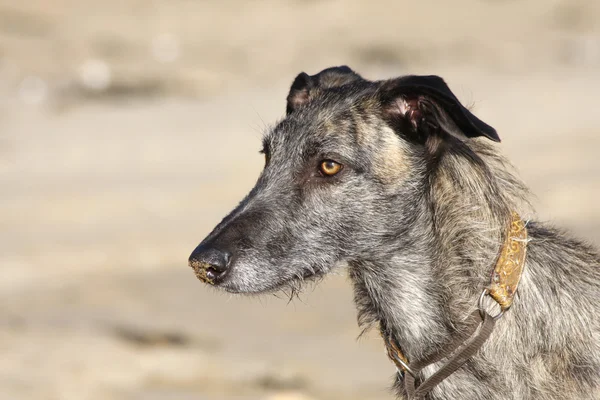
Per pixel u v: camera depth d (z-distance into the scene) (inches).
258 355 537.0
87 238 906.1
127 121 1763.0
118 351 527.8
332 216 247.4
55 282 741.9
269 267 248.4
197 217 997.8
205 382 472.7
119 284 740.7
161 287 729.6
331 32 2967.5
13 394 418.6
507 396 226.1
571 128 1498.5
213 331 600.1
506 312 228.7
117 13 2915.8
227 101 2039.9
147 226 953.5
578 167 1129.4
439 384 232.4
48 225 960.9
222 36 2866.6
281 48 2795.3
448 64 2746.1
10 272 781.9
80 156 1398.9
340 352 548.7
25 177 1243.2
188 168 1286.9
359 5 3152.1
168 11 3029.0
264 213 250.7
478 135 220.8
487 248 232.8
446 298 234.8
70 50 2522.1
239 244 247.9
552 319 228.1
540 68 2578.7
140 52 2625.5
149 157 1386.6
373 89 252.1
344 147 246.4
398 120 244.1
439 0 3221.0
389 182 242.8
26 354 504.1
